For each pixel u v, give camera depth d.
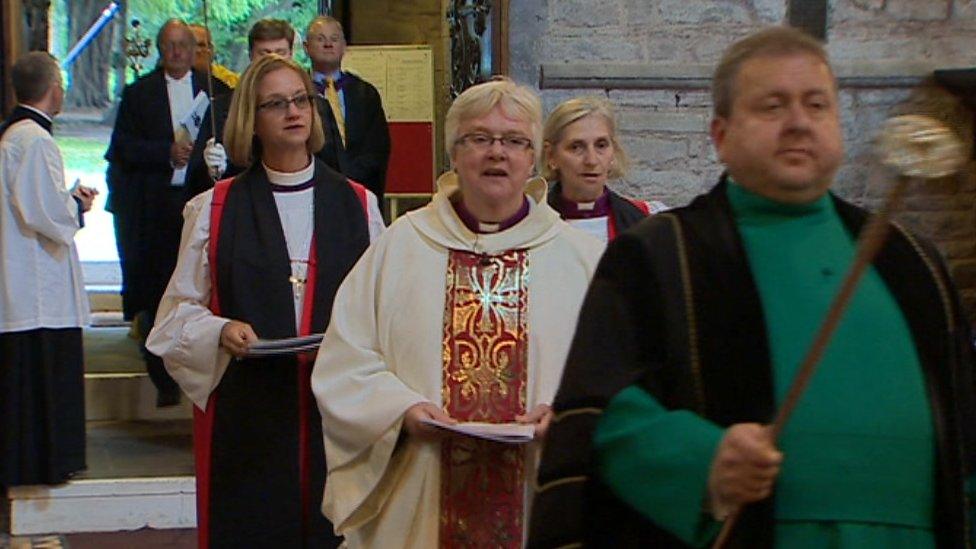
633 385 2.16
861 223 2.27
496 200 3.35
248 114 4.25
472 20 6.81
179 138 7.03
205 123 6.41
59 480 6.08
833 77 2.22
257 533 4.16
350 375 3.32
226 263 4.21
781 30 2.22
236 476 4.16
